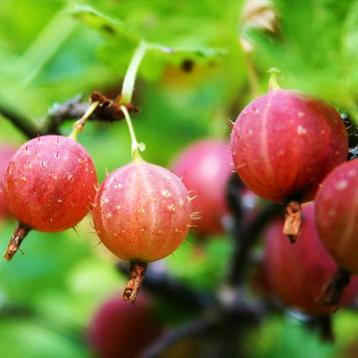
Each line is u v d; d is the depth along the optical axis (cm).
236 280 34
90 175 26
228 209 34
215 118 38
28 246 41
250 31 31
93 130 43
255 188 26
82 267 40
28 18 42
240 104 37
